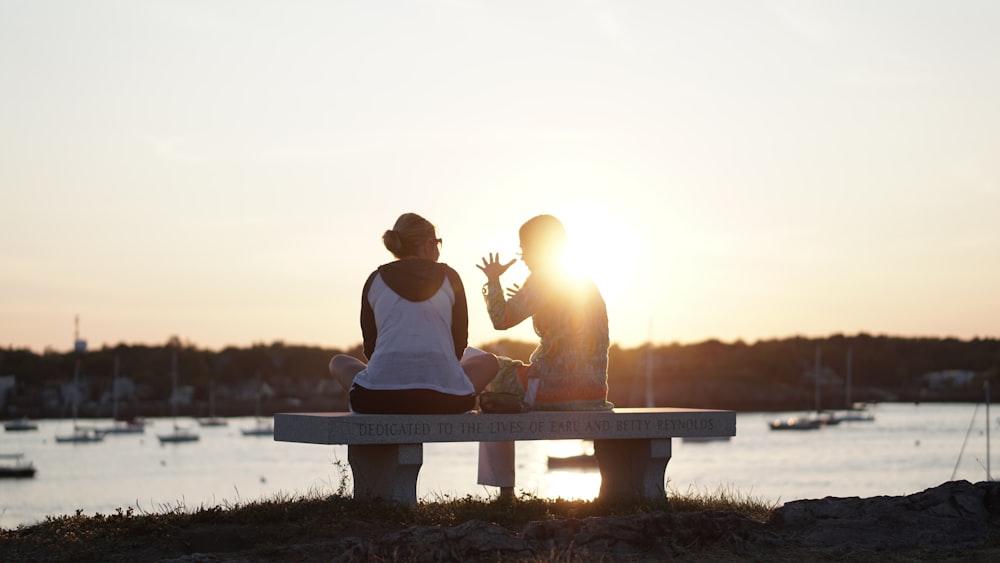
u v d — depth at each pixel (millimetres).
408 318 9812
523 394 10578
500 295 10523
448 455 162375
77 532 9195
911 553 8180
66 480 119875
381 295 9922
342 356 10438
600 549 8320
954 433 198375
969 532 8664
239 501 10406
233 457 160750
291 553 8266
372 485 9906
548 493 72562
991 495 9211
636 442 10828
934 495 9188
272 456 163375
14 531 9492
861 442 173875
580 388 10422
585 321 10453
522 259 10695
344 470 10391
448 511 9867
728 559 8133
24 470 123750
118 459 156000
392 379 9688
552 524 8664
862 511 9078
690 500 11344
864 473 112625
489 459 10953
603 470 11227
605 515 9938
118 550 8812
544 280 10469
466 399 9922
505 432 9828
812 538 8594
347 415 9500
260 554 8281
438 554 7977
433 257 10305
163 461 144250
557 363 10438
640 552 8344
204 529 9117
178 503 10180
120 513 9797
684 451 153625
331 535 8859
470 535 8250
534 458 138750
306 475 126875
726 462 131500
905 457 138625
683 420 10656
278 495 10617
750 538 8602
